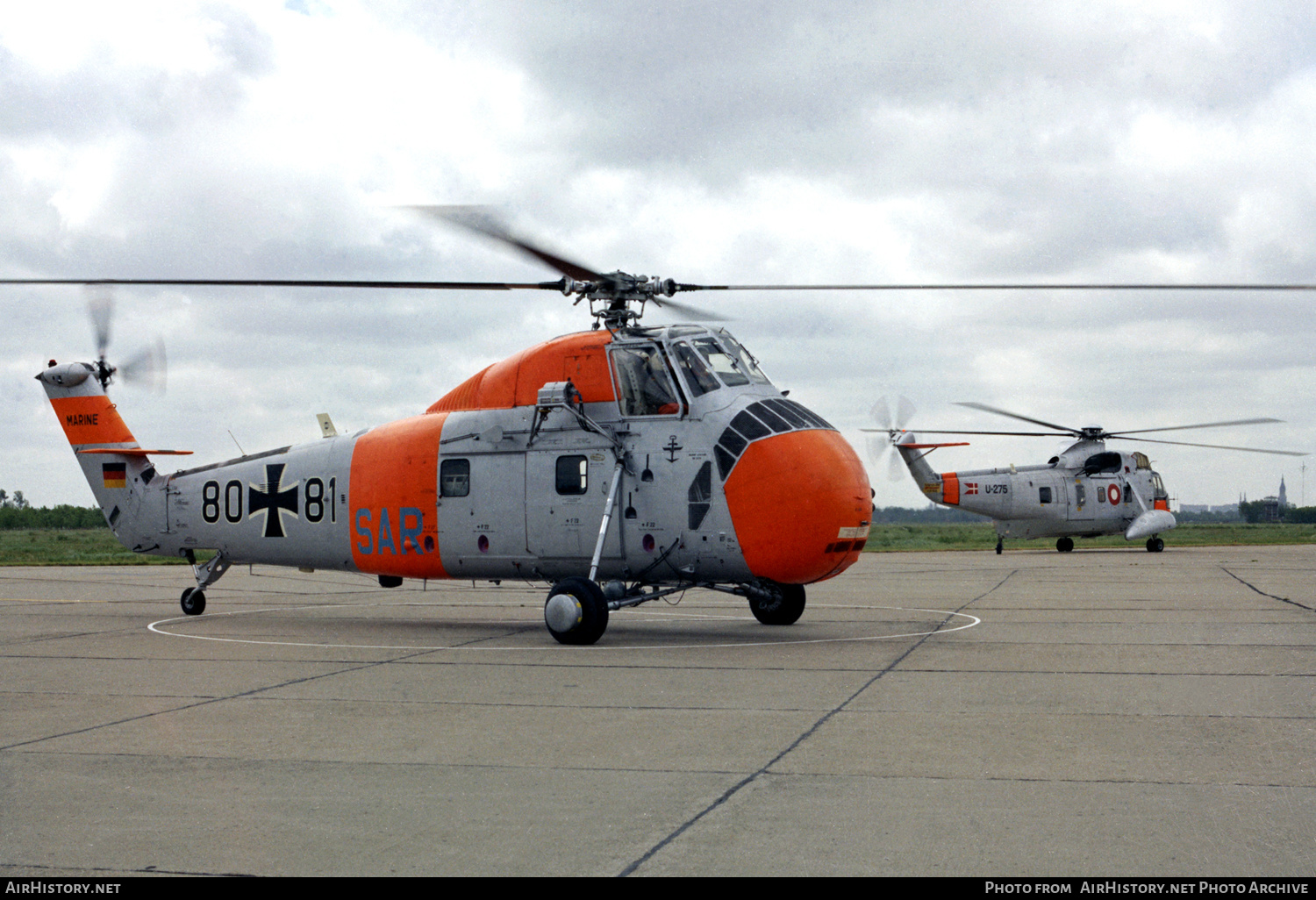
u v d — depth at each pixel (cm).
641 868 513
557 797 639
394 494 1656
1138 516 4125
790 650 1302
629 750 764
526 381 1570
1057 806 609
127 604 2167
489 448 1580
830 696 976
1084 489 4078
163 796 647
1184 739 779
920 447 3466
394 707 940
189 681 1098
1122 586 2316
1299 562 3319
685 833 567
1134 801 618
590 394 1511
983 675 1080
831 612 1794
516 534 1553
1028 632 1452
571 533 1512
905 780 671
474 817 602
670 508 1447
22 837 568
